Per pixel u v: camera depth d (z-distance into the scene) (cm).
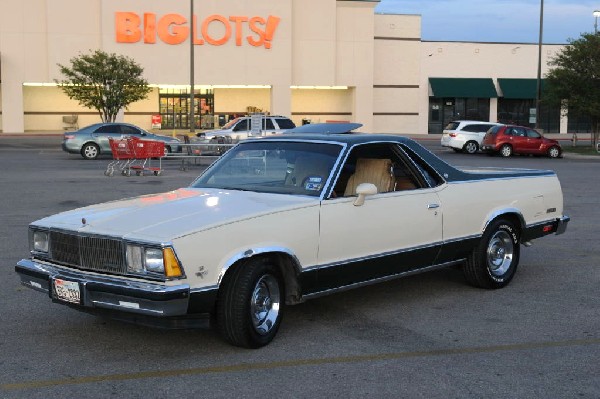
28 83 4294
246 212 529
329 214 571
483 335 577
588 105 3297
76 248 522
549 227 796
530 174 773
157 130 4641
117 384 465
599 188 1750
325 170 600
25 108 4534
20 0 4212
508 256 745
